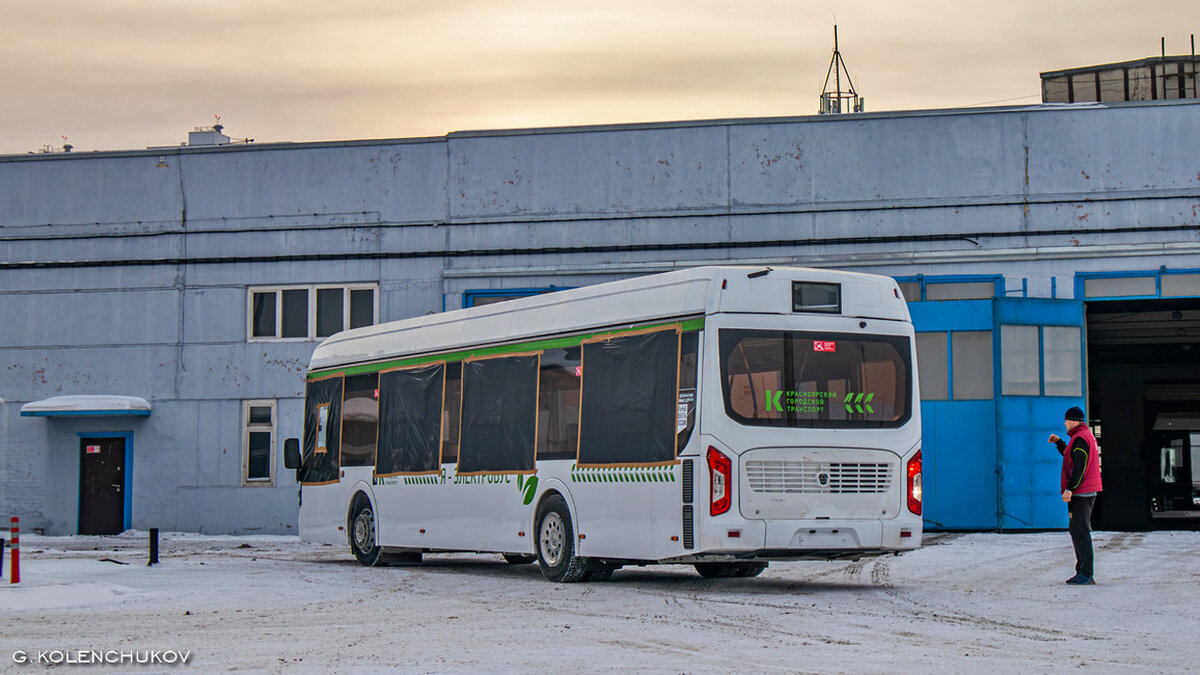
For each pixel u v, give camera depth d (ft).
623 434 51.55
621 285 53.11
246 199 107.45
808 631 37.81
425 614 43.78
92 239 109.60
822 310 49.65
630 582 54.95
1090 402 107.96
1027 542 80.69
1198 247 92.12
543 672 30.60
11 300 110.42
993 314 92.63
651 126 100.07
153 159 109.09
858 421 49.57
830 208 97.09
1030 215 94.53
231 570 65.46
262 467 105.91
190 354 107.34
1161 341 105.81
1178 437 106.93
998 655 32.89
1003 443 91.61
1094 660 32.01
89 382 108.78
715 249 98.53
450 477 62.39
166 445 107.24
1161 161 93.40
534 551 56.44
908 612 42.55
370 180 105.19
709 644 35.19
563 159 101.50
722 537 46.96
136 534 104.94
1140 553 70.49
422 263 103.65
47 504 108.68
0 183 110.93
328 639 37.29
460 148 103.50
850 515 48.93
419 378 65.67
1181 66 145.69
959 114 95.86
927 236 95.61
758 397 48.03
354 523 70.59
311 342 105.50
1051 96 150.92
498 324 60.29
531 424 57.21
